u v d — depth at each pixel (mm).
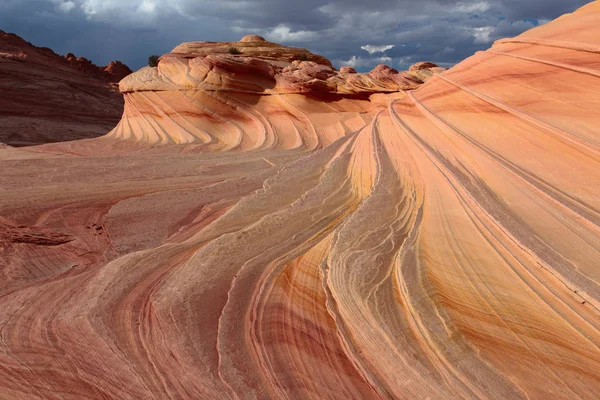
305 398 4664
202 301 6418
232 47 35250
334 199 10773
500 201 7676
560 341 4867
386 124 15422
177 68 31562
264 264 7570
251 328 5773
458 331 5234
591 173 7281
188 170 15125
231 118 28578
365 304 5859
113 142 28438
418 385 4645
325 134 24547
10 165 13883
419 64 32688
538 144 8641
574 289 5219
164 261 7777
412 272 6488
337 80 28953
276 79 29531
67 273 7605
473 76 13047
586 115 8250
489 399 4336
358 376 4992
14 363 5039
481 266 6336
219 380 4887
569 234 6293
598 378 4402
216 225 9602
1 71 49188
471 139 10062
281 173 13414
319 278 7004
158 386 4781
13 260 7797
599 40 9570
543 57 10859
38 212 10055
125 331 5699
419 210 8672
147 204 11094
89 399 4590
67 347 5359
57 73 56281
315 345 5465
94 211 10641
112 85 62938
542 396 4312
